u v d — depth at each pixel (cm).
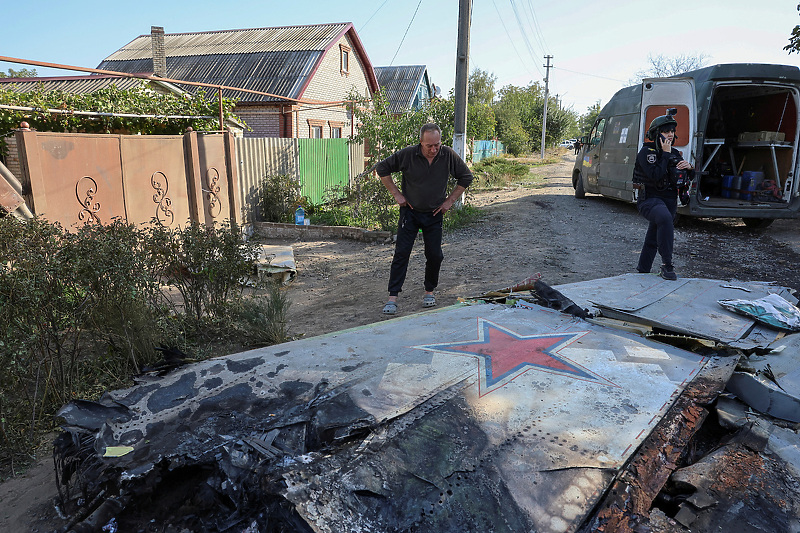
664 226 496
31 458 297
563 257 755
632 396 255
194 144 808
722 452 236
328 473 187
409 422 219
